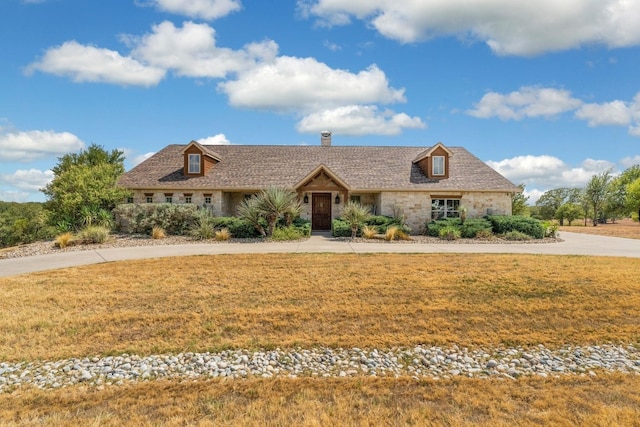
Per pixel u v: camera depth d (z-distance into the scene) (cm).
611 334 623
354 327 651
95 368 509
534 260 1205
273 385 462
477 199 2252
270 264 1136
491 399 428
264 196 1844
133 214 1988
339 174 2344
